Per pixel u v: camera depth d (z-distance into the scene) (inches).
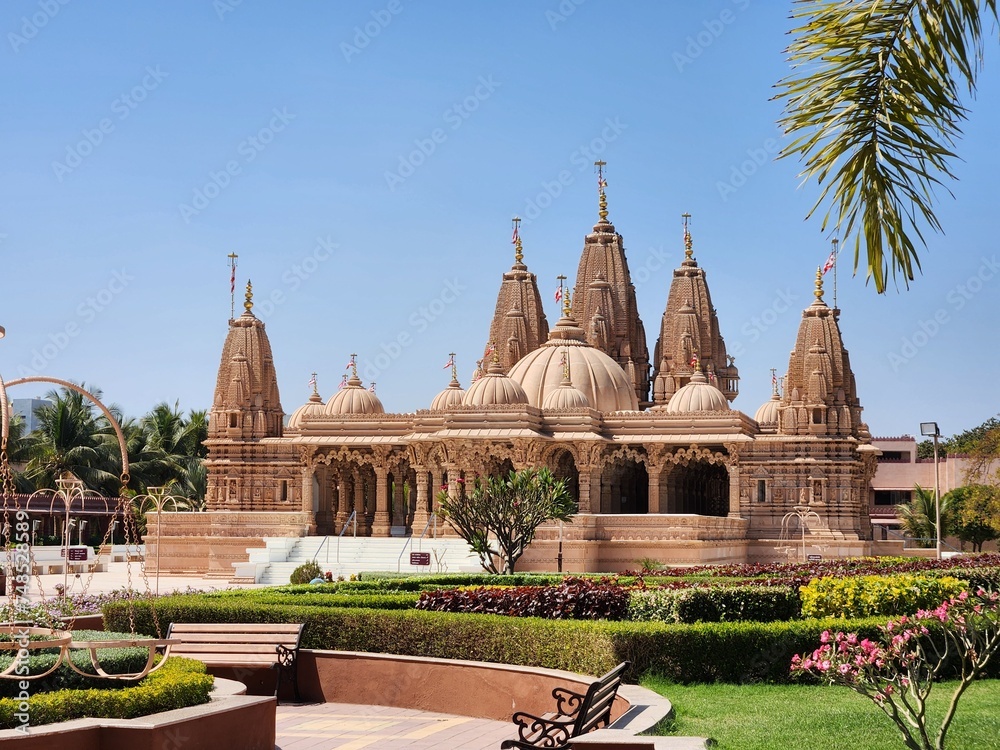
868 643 590.2
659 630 859.4
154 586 2331.4
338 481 3444.9
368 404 3572.8
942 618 645.3
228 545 2871.6
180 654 938.1
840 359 3169.3
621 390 3400.6
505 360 3786.9
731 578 1466.5
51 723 623.2
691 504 3563.0
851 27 587.2
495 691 865.5
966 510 3671.3
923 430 2743.6
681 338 3713.1
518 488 2004.2
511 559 2027.6
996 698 792.3
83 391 746.8
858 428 3371.1
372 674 932.0
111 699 648.4
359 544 2770.7
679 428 3061.0
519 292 3914.9
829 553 3004.4
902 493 5007.4
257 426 3474.4
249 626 949.2
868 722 697.0
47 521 3572.8
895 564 1813.5
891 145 589.6
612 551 2696.9
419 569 2588.6
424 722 850.8
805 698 786.2
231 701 707.4
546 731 651.5
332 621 997.8
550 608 1056.2
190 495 4173.2
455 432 2866.6
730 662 859.4
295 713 889.5
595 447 2970.0
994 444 3622.0
